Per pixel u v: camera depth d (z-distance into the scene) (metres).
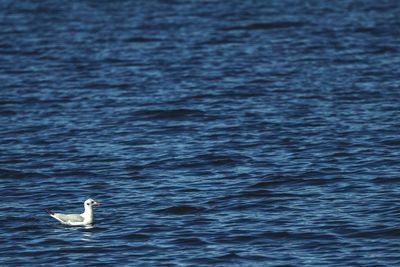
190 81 75.56
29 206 45.00
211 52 88.00
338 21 103.88
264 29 99.94
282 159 52.75
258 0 120.69
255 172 50.09
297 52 86.81
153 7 117.50
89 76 78.19
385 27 99.31
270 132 59.06
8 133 60.25
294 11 111.69
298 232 40.41
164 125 61.75
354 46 89.00
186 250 38.59
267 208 43.88
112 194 46.75
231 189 46.97
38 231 41.06
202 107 66.44
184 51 88.75
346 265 36.72
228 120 62.62
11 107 67.44
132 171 50.88
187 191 46.88
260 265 36.88
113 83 75.25
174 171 50.81
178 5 118.75
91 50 90.12
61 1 124.38
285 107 65.88
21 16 112.25
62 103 68.62
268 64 81.56
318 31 97.62
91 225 41.62
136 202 45.19
